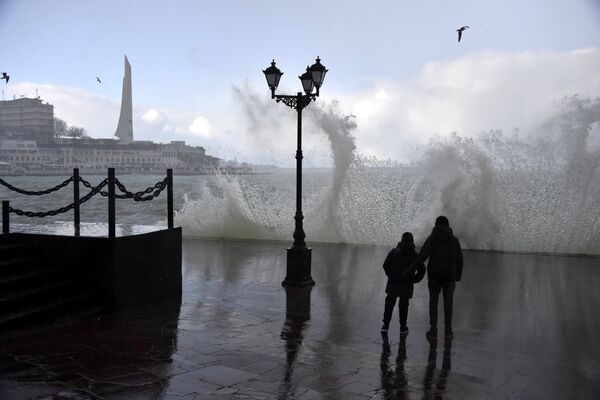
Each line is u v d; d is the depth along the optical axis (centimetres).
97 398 423
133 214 2698
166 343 583
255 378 480
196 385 458
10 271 687
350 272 1063
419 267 626
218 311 741
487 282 968
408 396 448
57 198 4012
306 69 960
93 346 566
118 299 721
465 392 461
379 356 557
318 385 468
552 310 766
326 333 640
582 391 468
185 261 1182
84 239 721
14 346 559
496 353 574
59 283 709
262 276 1011
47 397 422
